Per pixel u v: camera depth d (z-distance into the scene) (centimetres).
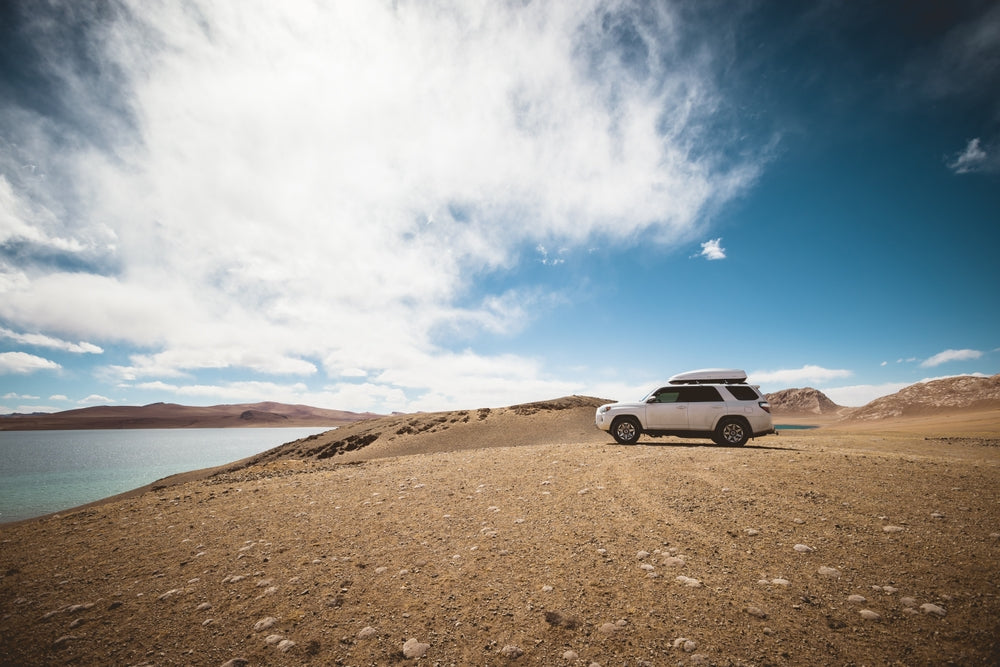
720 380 1377
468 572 470
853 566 437
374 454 3362
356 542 581
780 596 389
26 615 427
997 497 614
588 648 329
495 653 329
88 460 7125
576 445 1412
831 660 301
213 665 330
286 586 459
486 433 3512
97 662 341
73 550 619
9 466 6253
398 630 366
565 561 484
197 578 492
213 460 6556
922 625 334
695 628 347
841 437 2311
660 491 737
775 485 725
